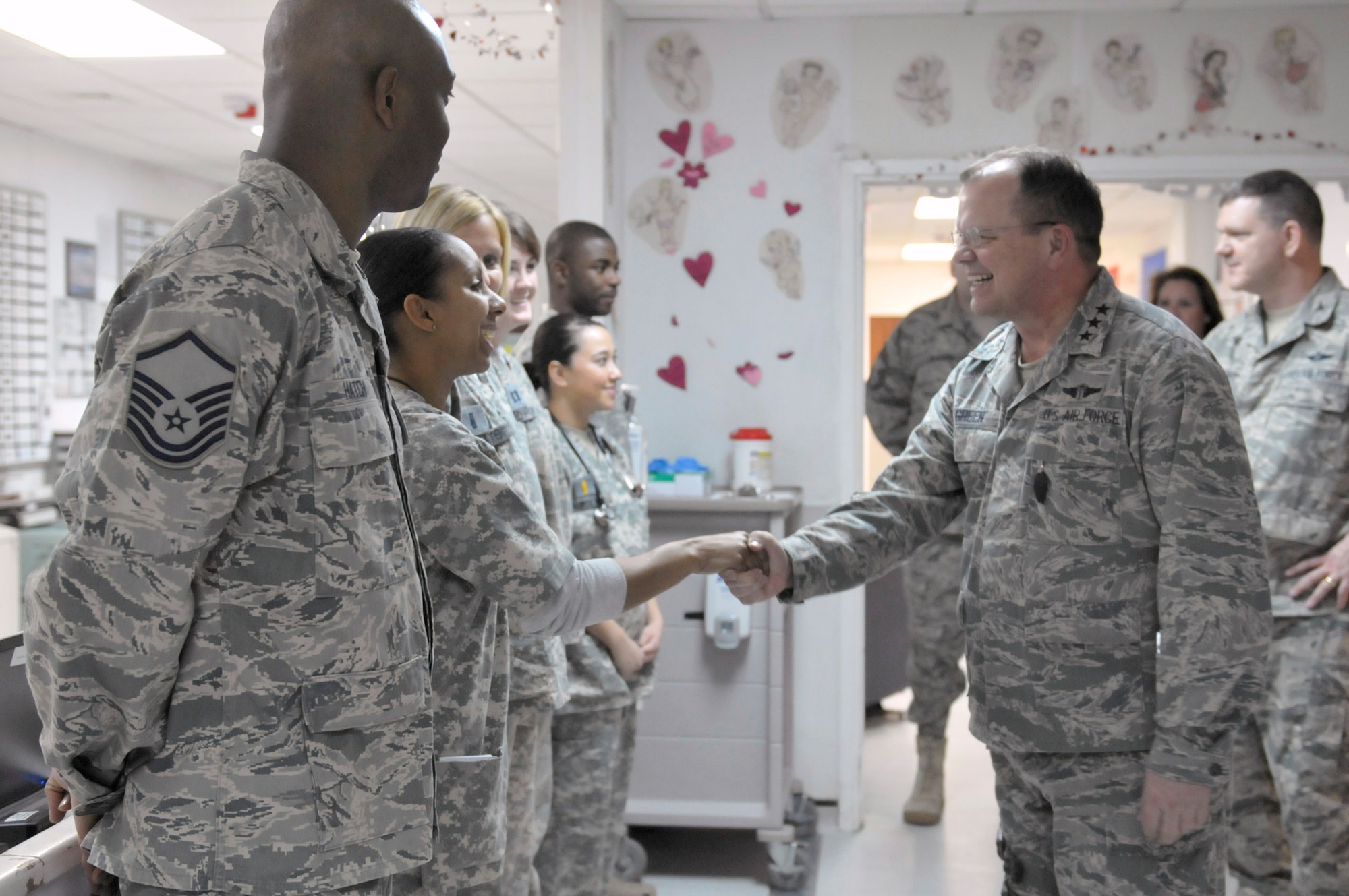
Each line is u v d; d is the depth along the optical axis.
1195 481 1.53
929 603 3.65
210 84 4.59
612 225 3.54
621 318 3.71
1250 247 2.62
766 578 1.81
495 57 4.10
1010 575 1.67
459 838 1.47
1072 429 1.63
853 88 3.65
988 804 3.83
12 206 5.42
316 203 1.06
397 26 1.09
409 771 1.08
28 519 5.20
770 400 3.71
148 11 3.61
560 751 2.33
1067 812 1.64
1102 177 3.57
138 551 0.91
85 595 0.91
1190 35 3.53
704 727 3.16
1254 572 1.53
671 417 3.74
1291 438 2.53
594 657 2.29
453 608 1.43
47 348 5.68
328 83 1.07
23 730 1.41
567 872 2.32
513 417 1.96
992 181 1.68
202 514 0.92
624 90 3.69
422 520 1.35
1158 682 1.54
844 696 3.63
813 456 3.70
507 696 1.59
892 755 4.41
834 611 3.66
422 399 1.43
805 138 3.66
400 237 1.44
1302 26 3.49
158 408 0.91
